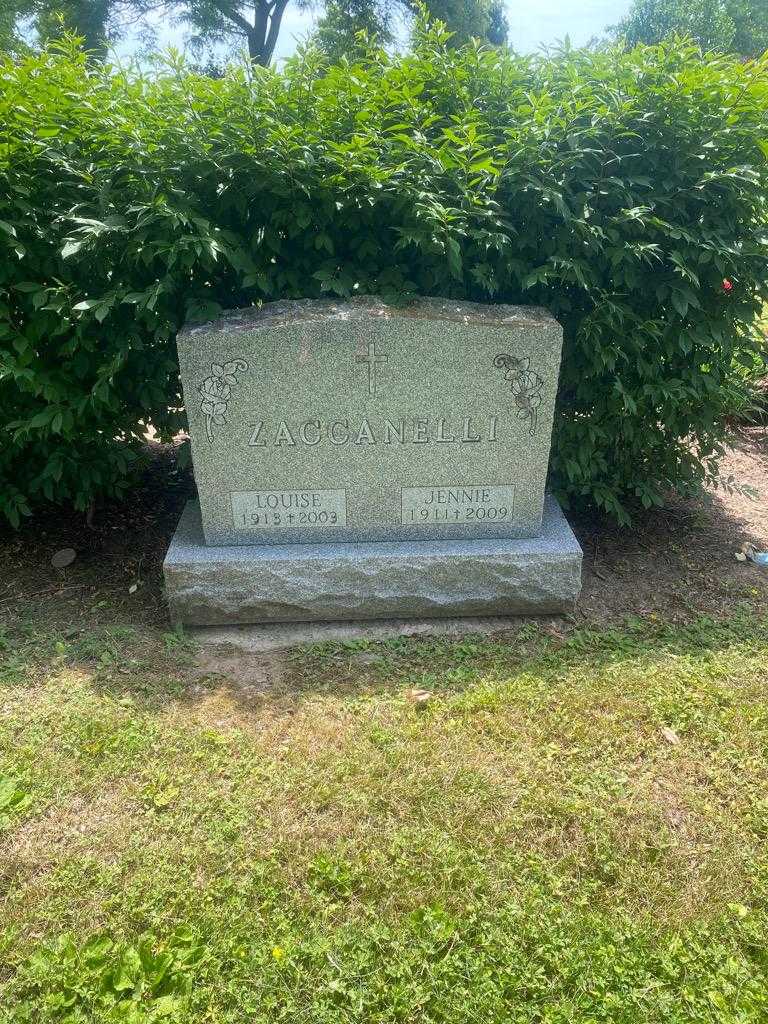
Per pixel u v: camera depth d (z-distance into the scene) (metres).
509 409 3.66
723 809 2.80
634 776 2.94
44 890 2.48
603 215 3.77
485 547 3.85
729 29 29.36
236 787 2.88
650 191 3.76
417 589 3.84
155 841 2.65
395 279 3.79
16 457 4.34
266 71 3.63
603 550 4.67
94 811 2.78
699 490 4.76
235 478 3.73
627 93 3.74
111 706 3.29
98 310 3.28
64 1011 2.16
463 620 3.97
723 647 3.73
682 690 3.38
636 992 2.19
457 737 3.11
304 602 3.83
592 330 3.88
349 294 3.73
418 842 2.64
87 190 3.64
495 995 2.17
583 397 4.21
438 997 2.17
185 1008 2.15
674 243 3.85
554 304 3.96
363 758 3.01
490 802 2.80
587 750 3.05
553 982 2.21
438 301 3.63
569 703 3.30
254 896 2.47
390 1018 2.13
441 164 3.49
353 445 3.69
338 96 3.63
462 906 2.43
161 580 4.30
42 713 3.24
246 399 3.56
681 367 4.31
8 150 3.46
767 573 4.46
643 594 4.23
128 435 4.44
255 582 3.76
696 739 3.11
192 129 3.46
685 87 3.57
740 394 4.63
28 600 4.08
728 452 6.19
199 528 4.06
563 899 2.46
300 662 3.63
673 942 2.32
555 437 4.34
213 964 2.26
